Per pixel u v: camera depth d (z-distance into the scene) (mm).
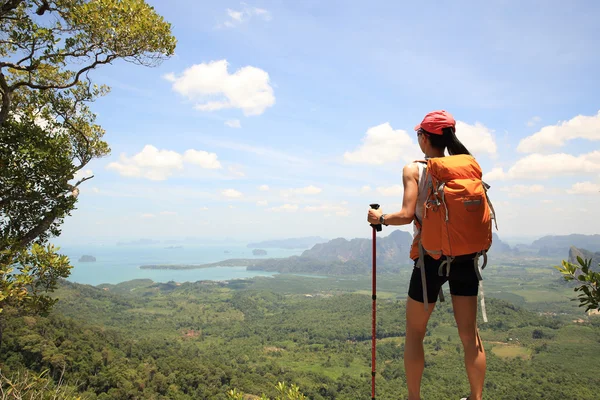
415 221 2297
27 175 7242
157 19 7219
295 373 94875
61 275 5902
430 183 2117
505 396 62562
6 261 5508
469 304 2262
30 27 6496
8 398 3654
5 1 6281
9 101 6668
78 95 9086
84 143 9516
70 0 6723
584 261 2023
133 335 139625
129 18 6871
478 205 1934
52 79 8688
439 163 2066
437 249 2025
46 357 43219
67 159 7602
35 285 5707
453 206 1945
